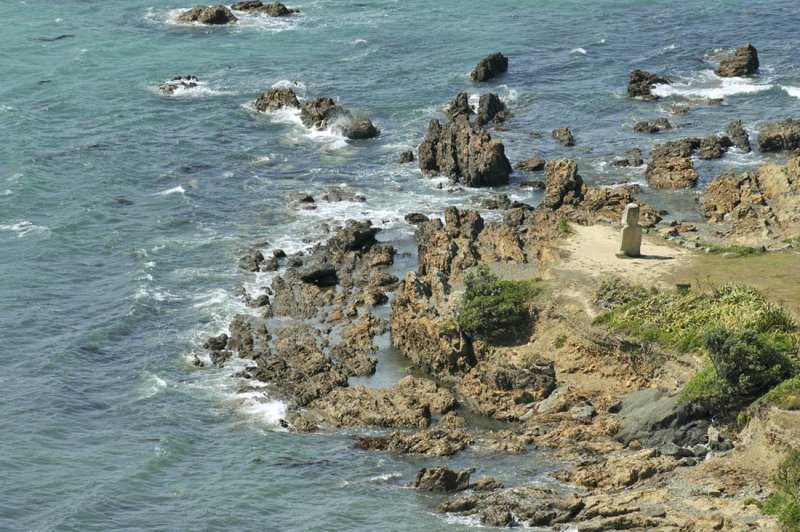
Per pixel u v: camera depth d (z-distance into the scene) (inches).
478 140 4141.2
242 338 2997.0
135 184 4195.4
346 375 2768.2
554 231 3208.7
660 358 2485.2
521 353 2701.8
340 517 2122.3
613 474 2133.4
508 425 2490.2
